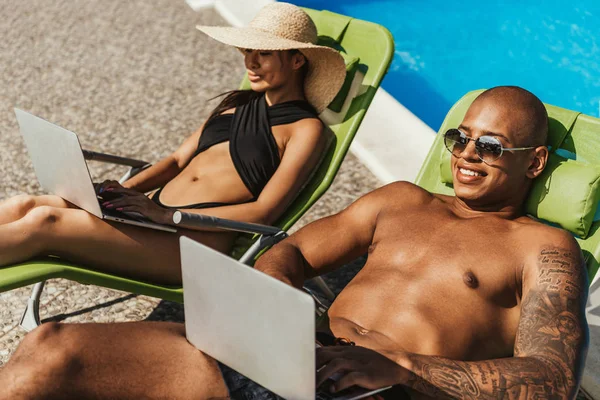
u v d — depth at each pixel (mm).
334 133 3350
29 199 2826
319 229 2611
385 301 2303
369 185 4316
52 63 6086
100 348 1989
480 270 2279
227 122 3346
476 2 7988
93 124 5031
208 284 1872
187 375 2025
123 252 2793
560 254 2209
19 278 2473
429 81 6695
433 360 2014
